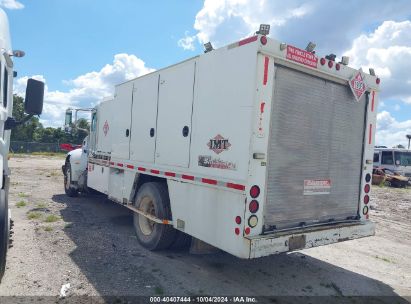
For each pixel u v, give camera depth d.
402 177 22.12
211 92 4.58
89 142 9.27
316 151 4.73
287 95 4.35
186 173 4.99
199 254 5.70
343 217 5.18
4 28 4.24
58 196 10.48
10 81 4.52
